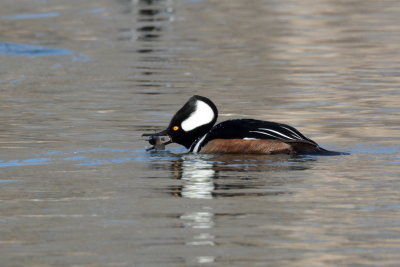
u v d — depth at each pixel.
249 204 9.34
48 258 7.50
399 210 9.02
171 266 7.28
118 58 24.30
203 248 7.75
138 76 21.30
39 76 21.20
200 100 12.81
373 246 7.78
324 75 21.33
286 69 22.38
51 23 31.92
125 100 17.81
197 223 8.56
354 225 8.44
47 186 10.37
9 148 12.91
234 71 22.06
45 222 8.66
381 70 22.08
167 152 12.62
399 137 13.68
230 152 12.24
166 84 20.05
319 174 10.87
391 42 27.53
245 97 18.17
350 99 17.81
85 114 16.16
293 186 10.20
